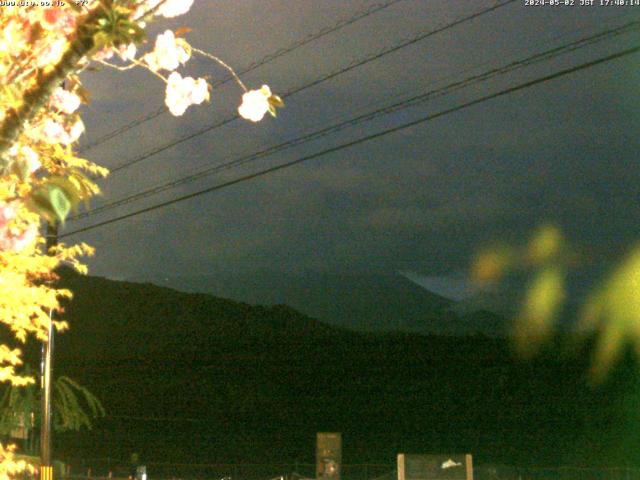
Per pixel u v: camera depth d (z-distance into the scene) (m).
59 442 51.62
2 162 3.68
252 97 4.49
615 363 53.69
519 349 58.72
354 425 53.75
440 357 62.03
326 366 64.69
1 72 4.14
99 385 65.00
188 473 43.50
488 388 55.31
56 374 67.44
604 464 41.12
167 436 52.53
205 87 4.54
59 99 4.78
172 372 67.06
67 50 3.63
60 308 10.04
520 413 51.12
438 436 49.84
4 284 7.93
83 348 82.12
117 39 3.62
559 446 45.22
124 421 56.22
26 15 4.11
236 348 71.62
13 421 26.86
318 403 58.69
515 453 45.16
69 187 3.61
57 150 5.24
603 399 50.84
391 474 37.47
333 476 27.25
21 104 3.63
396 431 51.72
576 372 54.91
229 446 50.19
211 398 60.97
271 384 63.47
